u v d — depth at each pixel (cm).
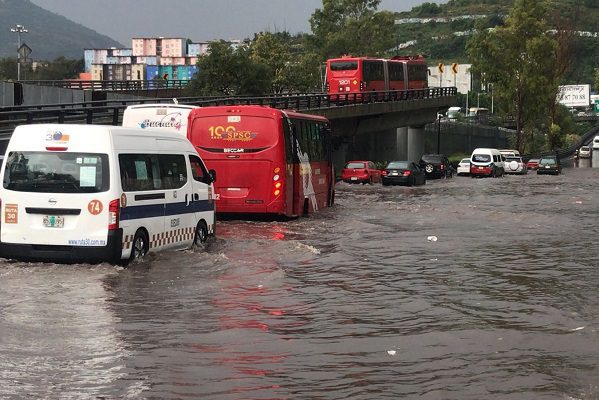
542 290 1272
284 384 756
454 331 984
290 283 1313
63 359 834
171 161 1570
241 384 754
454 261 1587
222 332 964
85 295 1169
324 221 2323
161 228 1513
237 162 2206
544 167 7269
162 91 7744
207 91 6297
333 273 1423
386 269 1477
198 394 721
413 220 2431
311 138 2544
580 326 1014
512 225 2308
